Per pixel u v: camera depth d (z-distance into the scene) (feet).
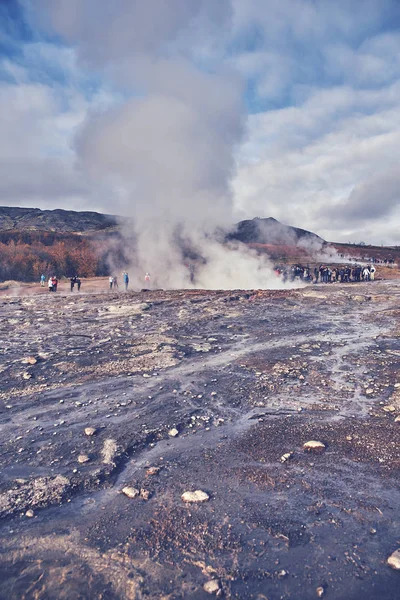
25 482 12.21
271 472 12.74
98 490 11.88
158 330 36.60
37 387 21.17
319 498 11.30
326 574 8.53
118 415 17.53
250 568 8.71
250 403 18.92
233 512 10.70
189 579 8.43
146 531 9.98
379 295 57.62
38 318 43.52
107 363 25.63
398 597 7.92
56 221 440.45
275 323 40.16
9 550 9.39
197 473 12.78
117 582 8.36
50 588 8.21
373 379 22.02
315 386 21.13
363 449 14.10
